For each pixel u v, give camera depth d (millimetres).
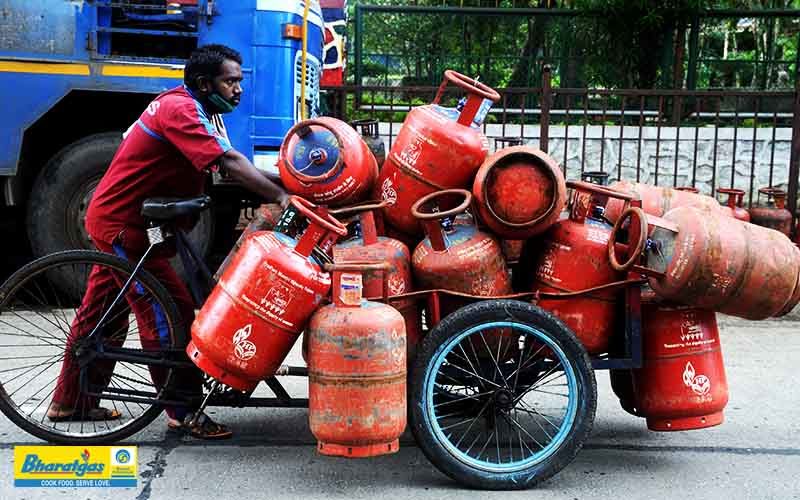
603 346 3580
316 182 3564
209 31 6031
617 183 4199
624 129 8906
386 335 3113
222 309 3229
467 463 3354
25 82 5816
